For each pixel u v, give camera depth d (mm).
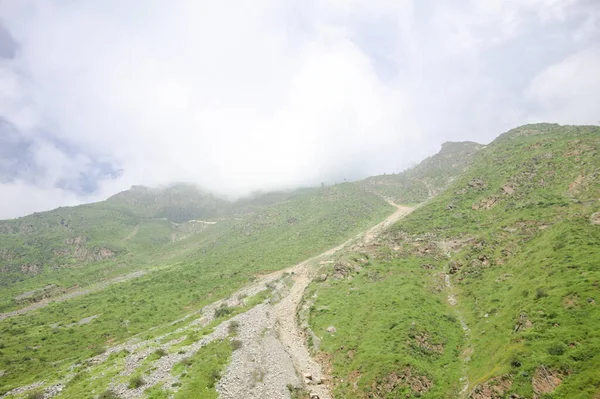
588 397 39438
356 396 58969
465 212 133500
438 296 88750
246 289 137750
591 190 100500
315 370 69938
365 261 117688
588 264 63875
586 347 45969
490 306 73938
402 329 73375
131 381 59844
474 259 96125
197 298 145000
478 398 49344
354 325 81188
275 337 83500
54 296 199375
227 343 76438
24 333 122688
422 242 120438
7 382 82438
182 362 67125
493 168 157750
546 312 56594
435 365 63438
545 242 82438
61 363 92000
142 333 109312
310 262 161375
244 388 58156
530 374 46562
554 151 135875
